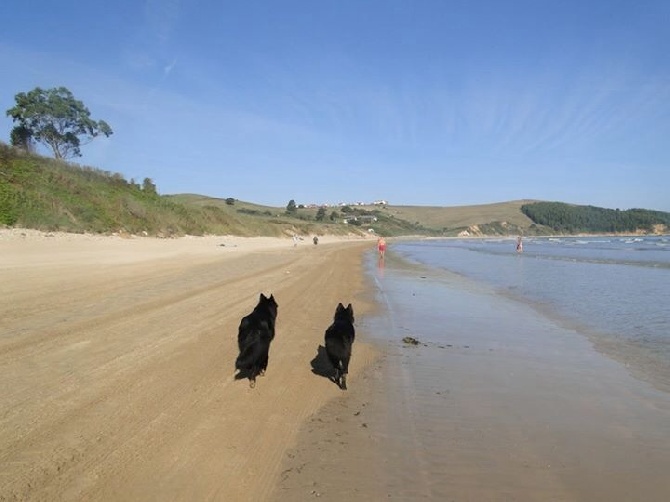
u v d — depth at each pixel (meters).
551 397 6.07
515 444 4.71
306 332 9.02
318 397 5.77
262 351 5.92
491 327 10.40
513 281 19.61
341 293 14.48
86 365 6.07
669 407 5.81
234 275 16.78
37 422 4.42
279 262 24.41
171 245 28.92
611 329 10.30
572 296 15.23
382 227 143.25
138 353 6.70
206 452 4.16
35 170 28.16
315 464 4.14
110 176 36.88
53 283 12.09
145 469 3.80
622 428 5.16
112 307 9.63
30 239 20.20
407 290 16.33
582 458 4.46
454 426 5.09
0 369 5.72
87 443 4.12
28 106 42.19
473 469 4.19
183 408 5.04
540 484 3.98
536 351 8.41
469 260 34.22
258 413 5.11
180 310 9.80
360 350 8.09
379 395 5.95
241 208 113.31
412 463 4.25
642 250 50.06
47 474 3.61
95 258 18.53
